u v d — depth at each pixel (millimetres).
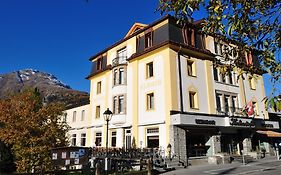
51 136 14969
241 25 4418
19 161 14578
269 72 4598
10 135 14711
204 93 26219
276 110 3895
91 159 18047
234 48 5242
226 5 4547
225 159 22578
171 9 5012
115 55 32344
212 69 27766
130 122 27266
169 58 24344
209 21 4855
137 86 27406
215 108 26469
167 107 23484
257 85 32312
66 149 14164
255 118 28172
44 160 14312
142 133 25516
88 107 36750
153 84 25547
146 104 25844
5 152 18875
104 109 32031
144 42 27750
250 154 27125
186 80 25109
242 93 29906
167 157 21422
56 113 15750
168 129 22812
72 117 40531
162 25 25922
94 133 33219
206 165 21062
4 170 18547
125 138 27734
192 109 24641
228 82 29141
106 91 32344
